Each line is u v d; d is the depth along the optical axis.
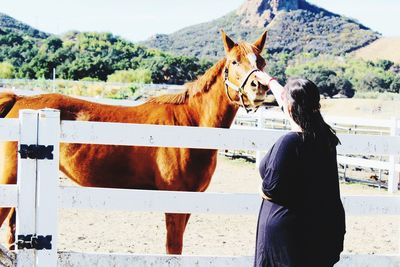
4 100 5.28
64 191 3.65
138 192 3.76
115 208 3.73
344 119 13.32
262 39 5.45
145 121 5.14
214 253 6.82
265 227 3.11
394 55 192.00
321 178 3.09
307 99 3.05
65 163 5.21
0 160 4.92
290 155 3.03
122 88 48.88
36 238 3.56
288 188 3.04
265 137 3.88
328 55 184.25
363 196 4.02
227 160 17.00
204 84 5.18
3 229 7.43
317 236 3.07
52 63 90.00
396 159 10.94
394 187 10.69
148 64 86.56
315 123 3.06
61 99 5.29
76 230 7.69
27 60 101.31
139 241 7.24
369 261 4.01
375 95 75.56
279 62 143.38
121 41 118.88
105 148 5.05
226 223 8.71
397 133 11.45
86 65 87.25
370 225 8.96
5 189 3.56
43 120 3.54
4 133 3.51
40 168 3.55
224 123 5.21
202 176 4.91
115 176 5.11
